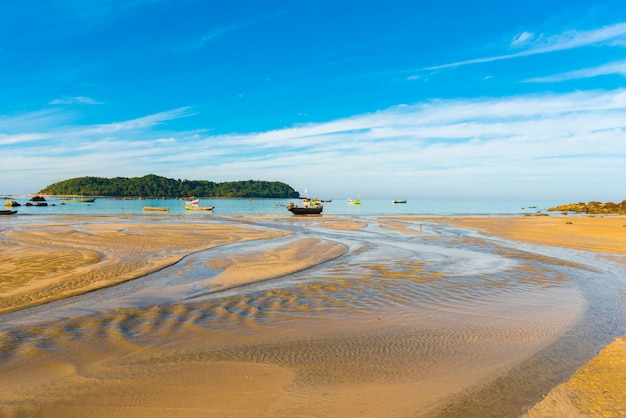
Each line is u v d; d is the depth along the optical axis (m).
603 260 18.52
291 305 10.48
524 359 6.79
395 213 83.31
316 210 73.94
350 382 5.88
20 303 10.21
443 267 16.39
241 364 6.56
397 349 7.30
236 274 14.73
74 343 7.49
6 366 6.42
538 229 36.38
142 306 10.16
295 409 5.06
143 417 4.87
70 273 13.83
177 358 6.82
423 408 5.09
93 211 75.38
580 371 5.88
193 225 37.91
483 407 5.10
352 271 15.41
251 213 78.31
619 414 4.66
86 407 5.11
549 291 12.29
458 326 8.74
